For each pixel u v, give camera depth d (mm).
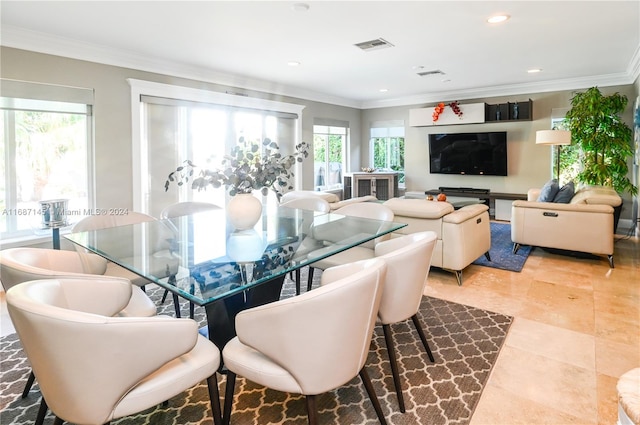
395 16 3062
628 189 5215
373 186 7445
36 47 3400
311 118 6656
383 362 2174
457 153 7039
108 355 1151
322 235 2527
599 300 3012
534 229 4219
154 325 1226
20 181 3527
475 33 3504
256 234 2607
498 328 2555
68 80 3635
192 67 4582
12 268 1618
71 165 3799
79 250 2762
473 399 1827
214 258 2045
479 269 3861
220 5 2797
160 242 2391
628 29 3449
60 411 1220
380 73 5105
